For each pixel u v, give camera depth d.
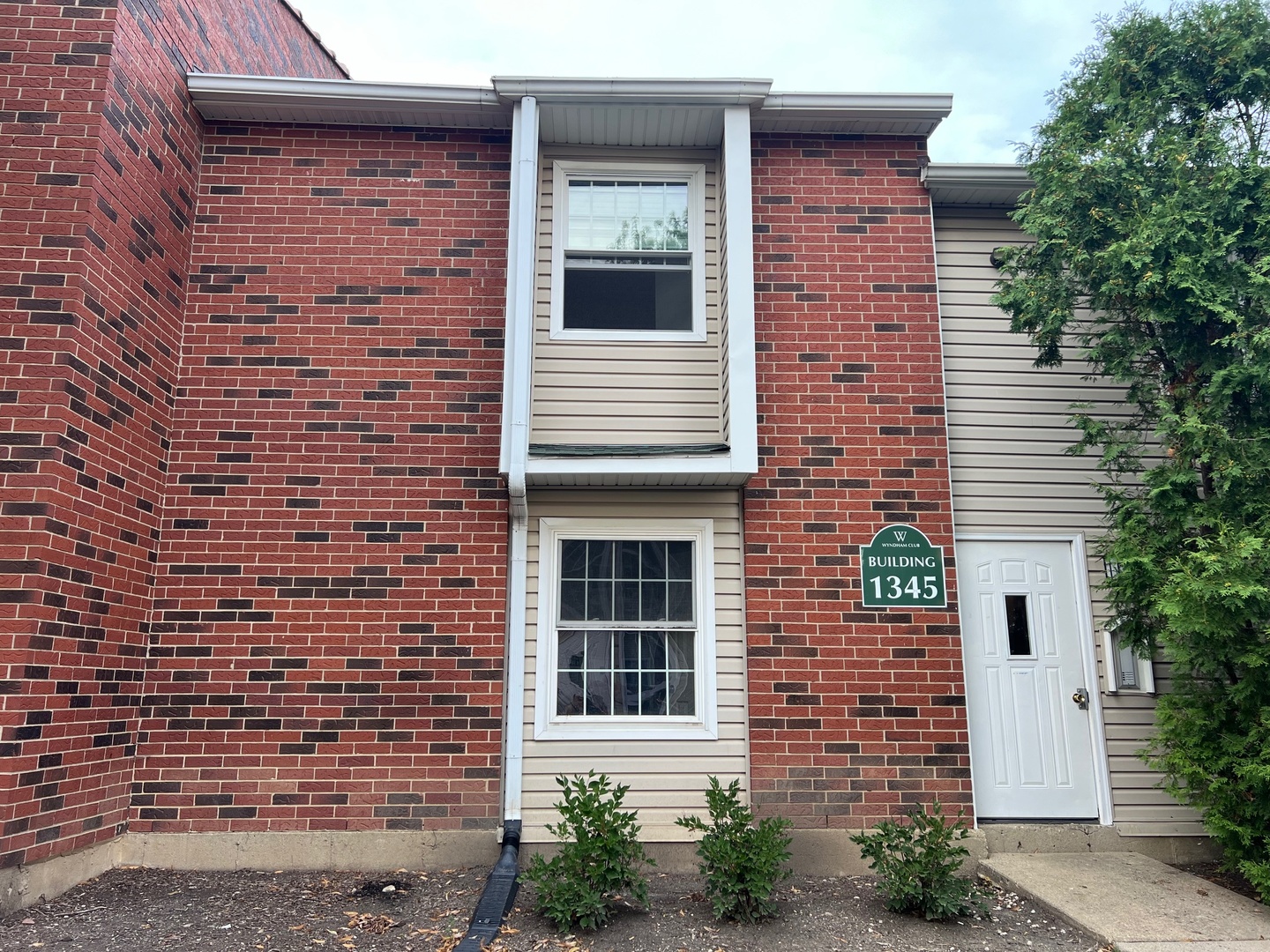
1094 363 7.26
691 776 6.69
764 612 6.88
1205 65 6.51
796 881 6.35
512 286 6.90
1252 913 5.53
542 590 6.91
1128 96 6.66
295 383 7.09
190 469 6.91
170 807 6.43
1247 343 5.97
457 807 6.55
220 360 7.09
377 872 6.36
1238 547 5.62
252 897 5.78
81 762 5.82
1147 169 6.45
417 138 7.55
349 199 7.41
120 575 6.27
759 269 7.43
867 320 7.38
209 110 7.38
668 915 5.61
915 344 7.36
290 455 6.98
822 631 6.86
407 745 6.61
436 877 6.25
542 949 5.07
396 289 7.29
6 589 5.36
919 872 5.60
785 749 6.67
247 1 8.84
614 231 7.59
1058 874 6.25
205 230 7.27
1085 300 7.70
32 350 5.66
